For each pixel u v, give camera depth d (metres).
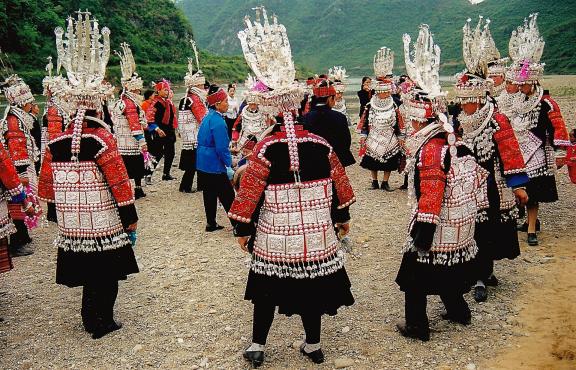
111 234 4.59
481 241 4.90
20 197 5.10
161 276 6.21
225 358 4.46
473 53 4.86
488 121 4.77
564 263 5.91
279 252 3.91
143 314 5.28
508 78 6.41
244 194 3.89
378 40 153.62
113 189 4.49
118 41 72.31
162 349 4.64
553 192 6.49
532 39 6.30
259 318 4.24
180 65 76.69
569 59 75.31
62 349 4.71
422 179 4.06
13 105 6.89
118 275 4.68
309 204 3.90
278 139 3.88
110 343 4.77
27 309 5.52
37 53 52.25
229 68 86.12
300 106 4.04
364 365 4.25
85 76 4.51
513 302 5.11
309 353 4.32
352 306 5.25
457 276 4.27
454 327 4.73
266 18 4.02
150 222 8.41
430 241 4.06
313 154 3.94
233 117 12.86
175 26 84.69
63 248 4.61
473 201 4.25
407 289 4.40
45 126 8.94
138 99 9.59
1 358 4.59
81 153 4.45
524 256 6.17
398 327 4.69
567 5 102.88
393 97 10.03
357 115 26.58
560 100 27.19
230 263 6.55
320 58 151.75
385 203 8.99
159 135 11.02
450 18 143.00
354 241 7.09
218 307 5.37
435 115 4.12
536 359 4.20
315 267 3.93
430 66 4.13
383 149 9.60
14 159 6.74
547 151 6.45
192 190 10.45
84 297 4.88
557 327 4.63
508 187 5.00
